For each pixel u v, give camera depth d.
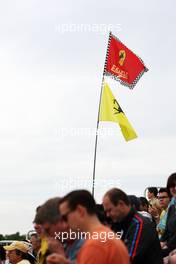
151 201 18.31
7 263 18.27
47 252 11.80
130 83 18.70
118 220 11.09
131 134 17.56
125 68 18.70
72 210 8.38
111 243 8.11
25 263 15.87
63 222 9.00
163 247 14.06
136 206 13.77
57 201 9.16
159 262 11.24
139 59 18.73
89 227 8.35
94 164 15.80
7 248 16.41
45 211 9.07
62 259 8.34
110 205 10.93
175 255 10.64
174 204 13.78
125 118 17.58
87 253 8.06
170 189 13.77
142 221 11.10
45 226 9.06
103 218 10.78
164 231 14.31
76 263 8.25
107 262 8.03
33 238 16.03
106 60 18.44
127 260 8.20
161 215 15.93
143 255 11.05
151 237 11.12
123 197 11.01
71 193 8.48
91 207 8.44
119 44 18.64
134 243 11.00
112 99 17.55
